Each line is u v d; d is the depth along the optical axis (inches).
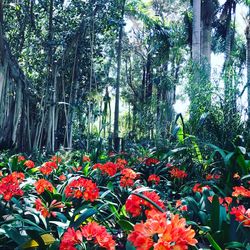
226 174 139.1
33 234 76.2
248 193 98.4
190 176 167.8
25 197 112.8
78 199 102.7
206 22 506.9
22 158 183.3
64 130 358.6
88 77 376.8
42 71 338.3
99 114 386.9
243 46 650.2
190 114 204.2
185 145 177.9
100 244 60.4
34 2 336.5
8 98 296.0
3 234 84.7
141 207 86.6
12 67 300.8
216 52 640.4
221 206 92.7
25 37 343.3
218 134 181.8
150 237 54.3
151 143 338.0
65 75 360.2
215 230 85.9
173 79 494.9
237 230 77.9
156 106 504.7
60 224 85.3
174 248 50.9
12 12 333.4
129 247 67.5
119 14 348.8
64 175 154.6
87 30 337.7
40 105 330.0
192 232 53.0
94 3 322.0
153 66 590.6
